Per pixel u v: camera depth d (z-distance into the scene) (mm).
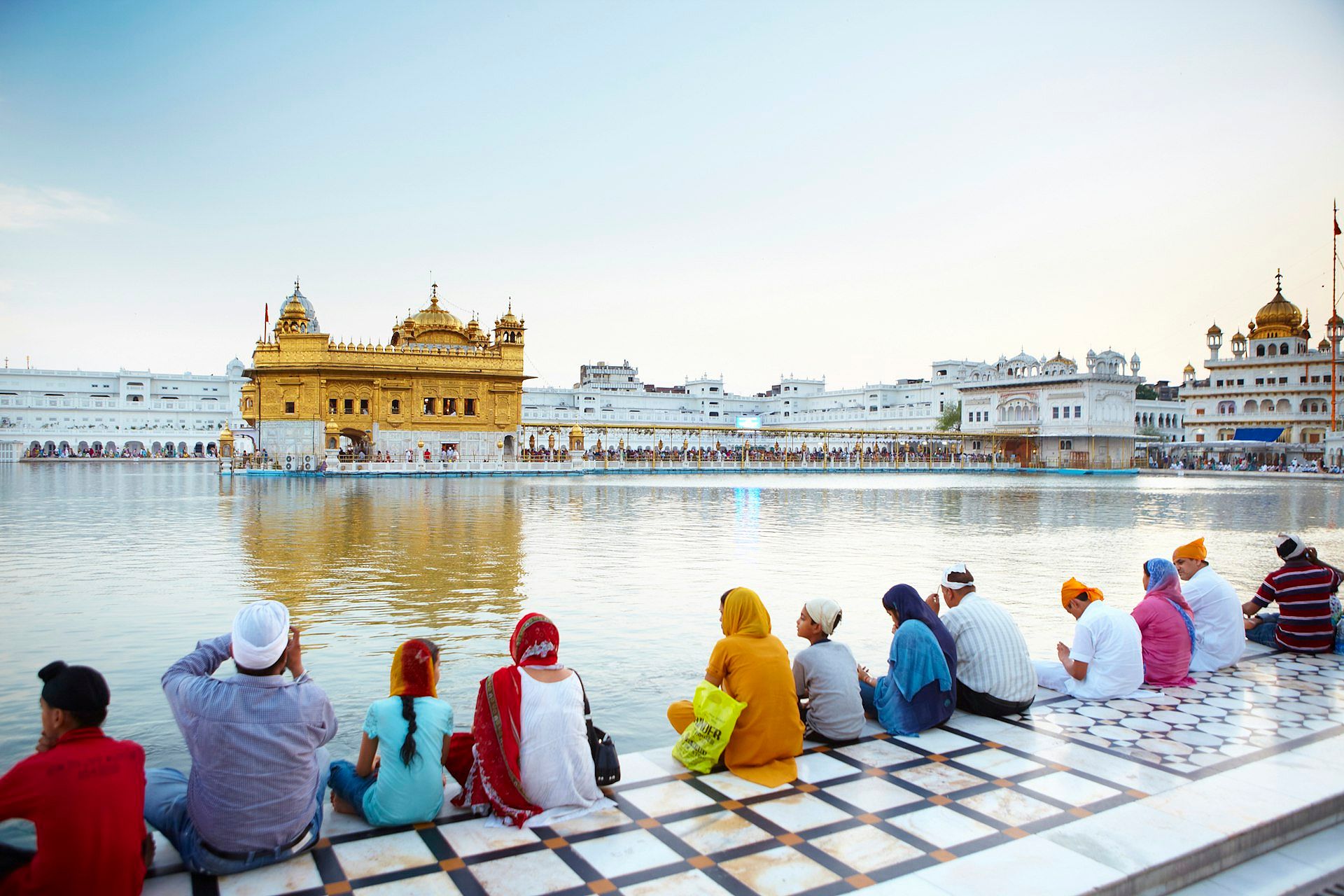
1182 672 7590
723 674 5750
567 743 4969
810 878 4234
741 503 33938
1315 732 6371
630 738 6723
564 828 4805
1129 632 7219
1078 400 80500
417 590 12891
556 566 15469
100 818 3543
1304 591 8734
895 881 4195
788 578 14438
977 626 6789
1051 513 30141
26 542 18922
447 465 58188
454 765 5234
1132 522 26688
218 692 4254
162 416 105750
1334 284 77562
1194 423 94875
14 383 101062
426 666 5016
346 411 62969
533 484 49344
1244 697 7227
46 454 99438
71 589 12867
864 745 6109
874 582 14094
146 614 11055
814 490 45469
